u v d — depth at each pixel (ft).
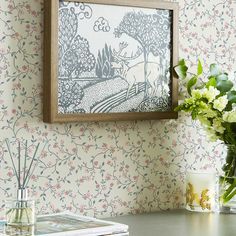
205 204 7.30
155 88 7.23
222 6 7.72
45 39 6.62
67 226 6.14
